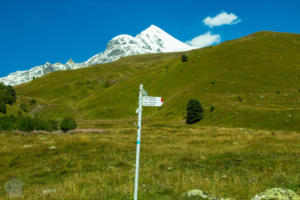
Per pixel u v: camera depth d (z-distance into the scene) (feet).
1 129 136.15
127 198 26.81
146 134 124.88
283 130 150.61
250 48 449.48
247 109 199.52
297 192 28.12
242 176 38.63
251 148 66.18
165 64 496.23
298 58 391.24
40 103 388.78
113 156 56.18
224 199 25.26
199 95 284.41
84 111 348.18
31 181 38.34
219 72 352.69
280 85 295.28
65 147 64.59
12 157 53.31
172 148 69.92
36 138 97.45
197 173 40.86
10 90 382.01
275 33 575.79
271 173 39.86
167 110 275.39
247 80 315.78
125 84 424.05
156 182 34.14
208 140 84.79
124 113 314.35
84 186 32.32
